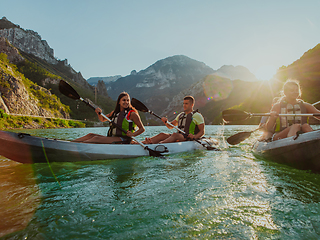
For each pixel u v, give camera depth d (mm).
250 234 1365
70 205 1817
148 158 3867
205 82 187875
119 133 4105
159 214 1650
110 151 3779
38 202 1875
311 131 3035
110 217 1609
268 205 1782
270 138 3879
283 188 2182
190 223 1513
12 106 56469
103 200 1926
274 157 3480
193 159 3770
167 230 1427
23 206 1788
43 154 3312
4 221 1527
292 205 1774
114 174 2797
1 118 43500
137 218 1592
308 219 1540
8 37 179625
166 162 3529
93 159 3645
